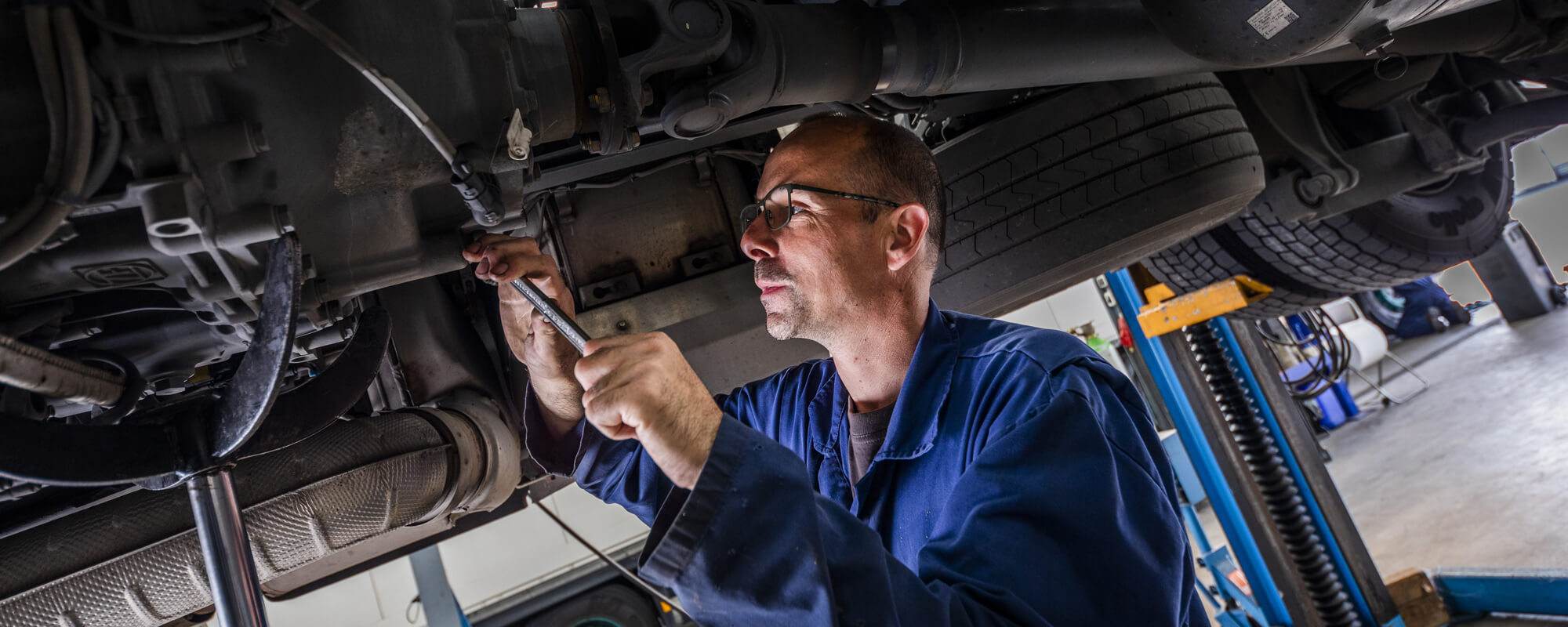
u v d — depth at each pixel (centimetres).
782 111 166
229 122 73
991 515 73
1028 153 174
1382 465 588
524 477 188
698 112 118
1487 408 627
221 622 81
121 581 120
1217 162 178
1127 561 72
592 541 384
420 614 357
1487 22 199
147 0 69
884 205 100
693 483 67
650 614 377
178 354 109
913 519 92
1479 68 259
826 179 99
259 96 76
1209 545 411
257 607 83
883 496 95
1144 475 79
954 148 178
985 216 175
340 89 81
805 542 65
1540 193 947
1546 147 927
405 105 76
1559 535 389
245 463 128
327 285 90
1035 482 74
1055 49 151
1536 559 375
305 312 91
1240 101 226
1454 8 132
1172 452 451
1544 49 206
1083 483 74
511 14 101
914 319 103
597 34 105
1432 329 963
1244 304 291
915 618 64
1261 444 338
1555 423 536
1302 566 326
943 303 179
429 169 88
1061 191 172
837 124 103
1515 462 499
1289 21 121
